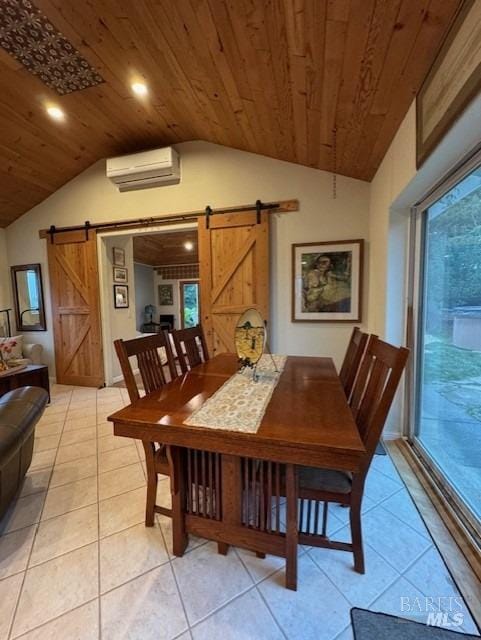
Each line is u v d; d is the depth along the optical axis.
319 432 1.19
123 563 1.47
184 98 2.79
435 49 1.46
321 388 1.69
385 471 2.20
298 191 3.46
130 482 2.14
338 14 1.45
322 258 3.42
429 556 1.49
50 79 2.64
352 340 2.21
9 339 4.12
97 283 4.35
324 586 1.34
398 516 1.76
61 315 4.52
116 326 4.80
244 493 1.43
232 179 3.66
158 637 1.15
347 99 2.04
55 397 4.03
